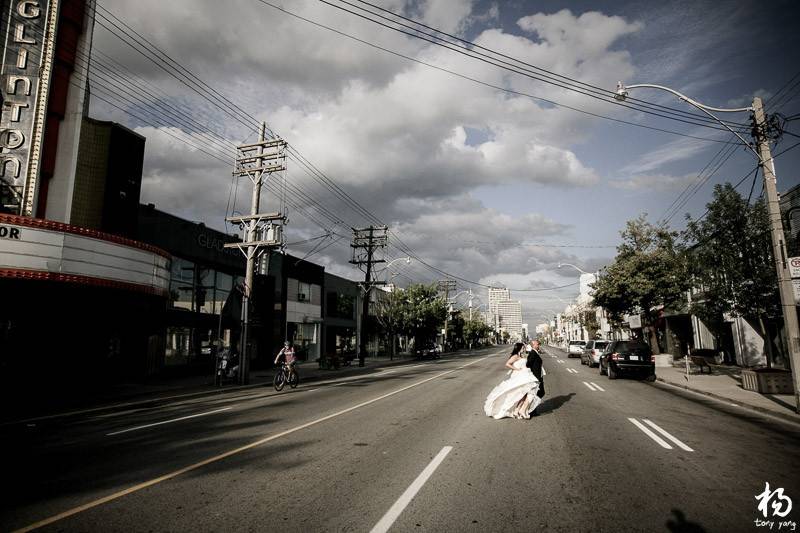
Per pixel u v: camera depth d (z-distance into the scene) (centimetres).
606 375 2309
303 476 605
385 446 771
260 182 2183
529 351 1083
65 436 891
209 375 2433
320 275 3975
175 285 2322
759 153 1218
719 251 1659
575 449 752
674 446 780
